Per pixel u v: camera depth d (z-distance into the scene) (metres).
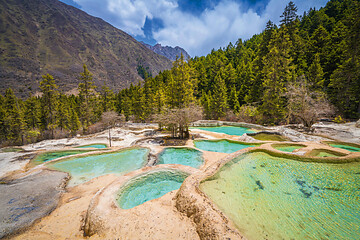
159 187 8.96
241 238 4.36
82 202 7.86
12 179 10.44
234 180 7.92
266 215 5.46
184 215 5.88
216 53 65.25
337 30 27.78
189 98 24.55
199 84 50.72
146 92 42.66
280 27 31.78
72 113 34.22
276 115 27.22
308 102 20.25
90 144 20.23
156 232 5.21
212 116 41.12
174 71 40.97
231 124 31.09
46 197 8.42
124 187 8.38
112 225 5.65
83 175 10.92
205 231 4.86
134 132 26.23
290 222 5.14
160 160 12.95
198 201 6.00
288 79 26.19
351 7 34.50
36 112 33.19
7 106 31.77
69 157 13.65
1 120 27.55
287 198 6.43
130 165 12.40
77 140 22.12
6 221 6.76
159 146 16.25
